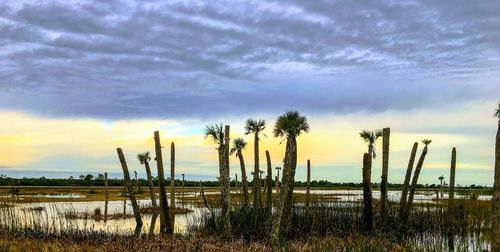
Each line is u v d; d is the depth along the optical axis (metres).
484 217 30.42
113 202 63.81
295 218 25.34
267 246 19.61
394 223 26.73
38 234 24.58
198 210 46.25
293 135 19.80
